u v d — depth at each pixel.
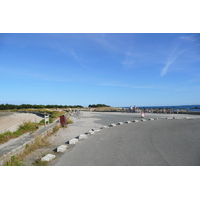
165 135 9.38
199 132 10.25
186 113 30.69
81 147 7.14
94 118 22.94
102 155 5.96
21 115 28.11
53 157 5.73
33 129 12.01
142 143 7.58
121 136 9.30
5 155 5.24
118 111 44.56
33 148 6.98
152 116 24.67
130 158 5.60
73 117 25.31
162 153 6.07
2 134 9.96
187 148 6.71
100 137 9.21
